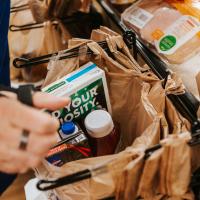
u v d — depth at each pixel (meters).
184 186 0.50
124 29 0.85
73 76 0.67
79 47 0.70
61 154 0.59
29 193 0.77
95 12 1.18
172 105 0.59
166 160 0.47
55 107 0.41
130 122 0.71
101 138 0.61
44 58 0.72
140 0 0.92
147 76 0.65
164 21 0.84
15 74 1.19
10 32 1.15
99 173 0.46
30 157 0.35
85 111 0.68
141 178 0.48
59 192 0.57
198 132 0.49
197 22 0.80
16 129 0.35
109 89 0.72
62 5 1.06
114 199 0.53
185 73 0.74
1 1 0.67
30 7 1.11
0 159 0.36
